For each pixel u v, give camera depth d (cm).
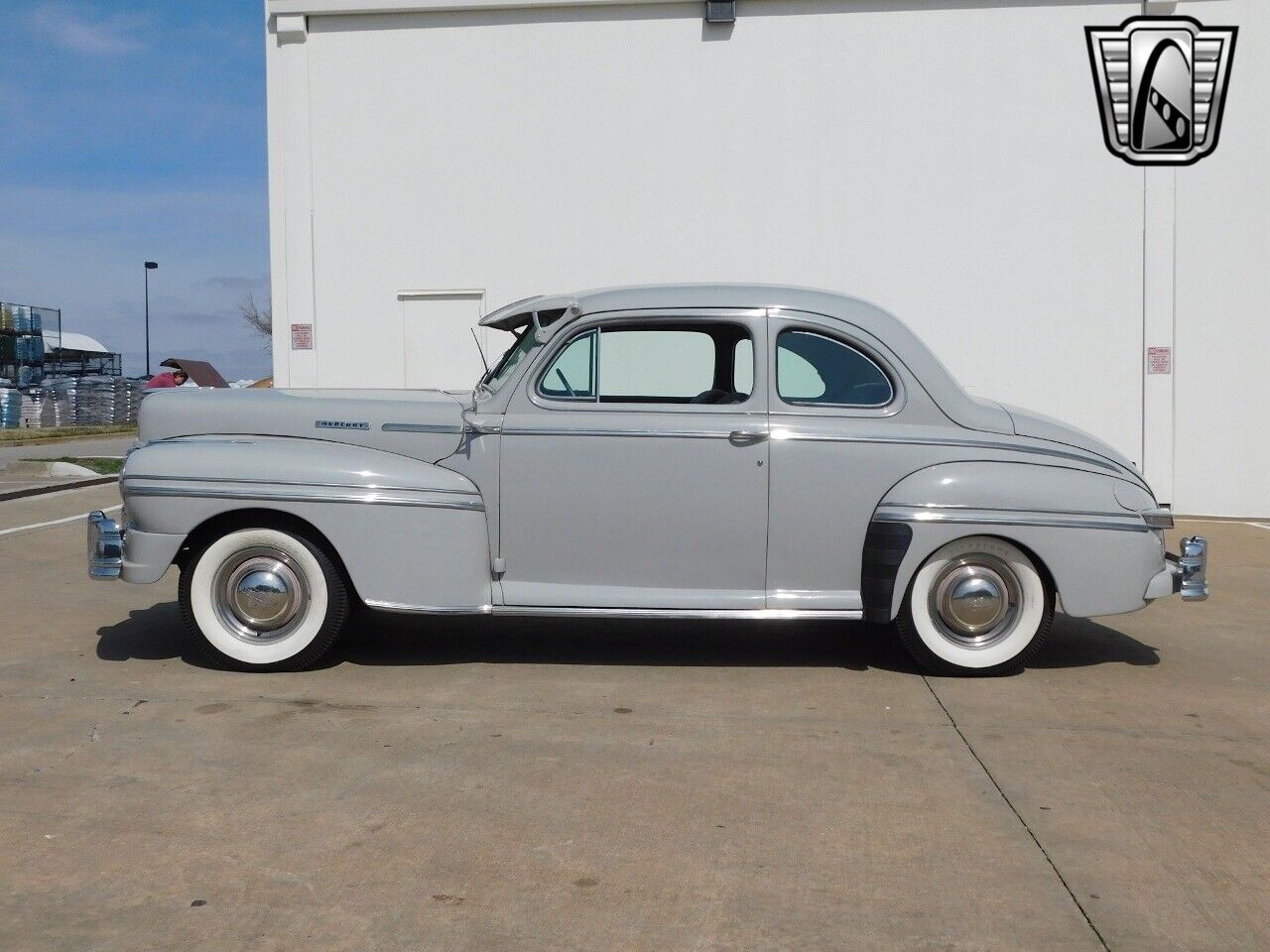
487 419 528
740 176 1155
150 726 448
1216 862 335
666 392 537
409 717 464
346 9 1155
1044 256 1139
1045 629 534
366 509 512
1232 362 1130
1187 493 1141
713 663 558
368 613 659
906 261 1149
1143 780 401
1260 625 661
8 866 324
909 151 1143
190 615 523
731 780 397
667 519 526
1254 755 429
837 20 1139
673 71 1152
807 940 287
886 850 341
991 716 475
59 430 2947
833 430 525
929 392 535
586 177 1165
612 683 520
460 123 1167
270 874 321
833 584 532
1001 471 522
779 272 1157
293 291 1183
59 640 591
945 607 531
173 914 297
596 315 534
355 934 288
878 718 471
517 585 530
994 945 286
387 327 1183
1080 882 321
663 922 296
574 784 391
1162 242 1128
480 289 1174
